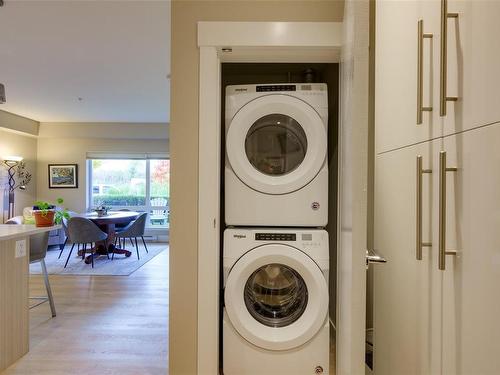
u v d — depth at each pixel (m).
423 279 1.00
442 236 0.84
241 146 1.66
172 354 1.54
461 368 0.81
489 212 0.71
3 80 3.90
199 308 1.54
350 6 0.94
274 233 1.60
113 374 1.88
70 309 2.91
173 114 1.55
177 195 1.55
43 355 2.11
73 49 2.99
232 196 1.66
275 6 1.54
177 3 1.54
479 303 0.74
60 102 4.96
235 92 1.66
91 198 6.86
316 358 1.57
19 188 6.25
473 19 0.75
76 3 2.22
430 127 0.95
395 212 1.20
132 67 3.47
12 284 2.04
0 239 1.85
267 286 1.71
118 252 5.26
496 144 0.68
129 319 2.69
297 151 1.78
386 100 1.27
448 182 0.86
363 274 0.82
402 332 1.15
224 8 1.54
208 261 1.54
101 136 6.60
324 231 1.61
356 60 0.82
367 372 1.60
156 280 3.85
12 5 2.23
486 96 0.71
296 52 1.59
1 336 1.95
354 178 0.82
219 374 1.69
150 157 6.84
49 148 6.70
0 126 5.50
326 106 1.65
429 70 0.95
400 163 1.16
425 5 0.97
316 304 1.56
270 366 1.57
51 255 5.41
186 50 1.54
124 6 2.26
